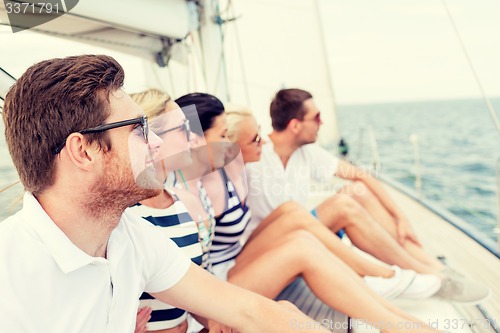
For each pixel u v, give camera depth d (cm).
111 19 159
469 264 196
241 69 376
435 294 158
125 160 70
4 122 67
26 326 65
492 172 1327
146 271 89
